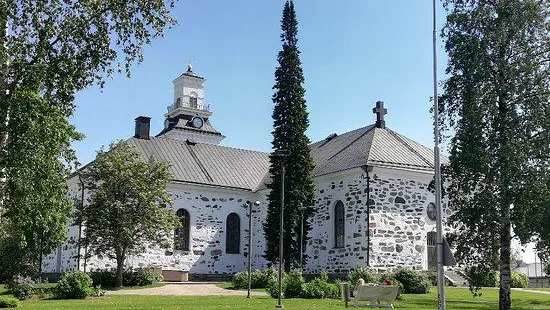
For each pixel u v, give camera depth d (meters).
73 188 31.58
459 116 18.22
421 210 29.50
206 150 38.75
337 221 30.31
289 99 30.81
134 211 26.42
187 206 34.06
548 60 17.95
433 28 15.88
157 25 14.53
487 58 17.70
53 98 14.27
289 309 16.61
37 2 13.76
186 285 28.03
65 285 21.08
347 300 18.08
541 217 16.72
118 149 27.64
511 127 17.52
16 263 29.59
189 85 69.31
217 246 34.59
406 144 32.19
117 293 23.34
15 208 13.63
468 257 18.30
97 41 14.34
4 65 13.40
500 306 17.75
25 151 13.10
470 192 18.33
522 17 17.64
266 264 34.72
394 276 24.98
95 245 27.23
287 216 29.58
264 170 39.31
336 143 36.19
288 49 31.33
